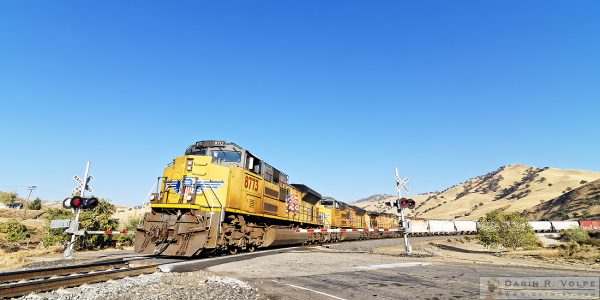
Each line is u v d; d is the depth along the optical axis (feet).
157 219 47.96
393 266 37.63
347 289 24.95
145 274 32.37
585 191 335.67
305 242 87.45
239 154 56.13
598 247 87.20
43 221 150.61
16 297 21.99
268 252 57.26
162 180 51.98
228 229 50.60
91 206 53.78
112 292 23.39
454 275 30.27
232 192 51.19
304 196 89.81
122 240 87.71
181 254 43.78
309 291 24.53
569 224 215.72
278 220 72.02
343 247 77.92
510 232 92.94
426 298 21.26
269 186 66.23
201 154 55.21
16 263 49.21
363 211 145.89
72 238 53.06
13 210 224.12
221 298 22.25
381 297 22.02
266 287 26.30
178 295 22.86
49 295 22.30
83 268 34.01
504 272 31.94
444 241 151.94
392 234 168.66
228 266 38.19
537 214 368.27
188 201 47.75
